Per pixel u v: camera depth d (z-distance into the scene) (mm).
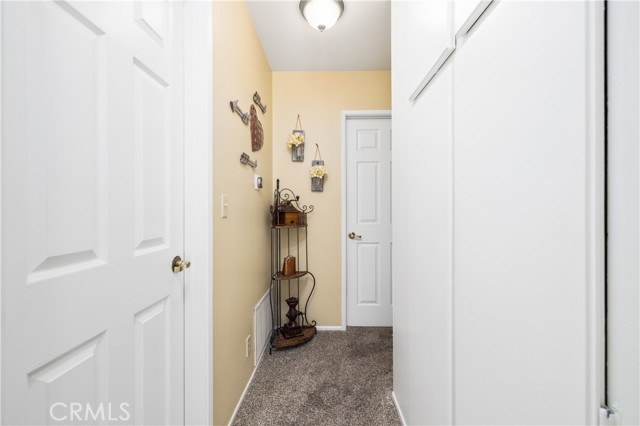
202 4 1080
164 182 947
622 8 366
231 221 1399
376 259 2547
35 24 524
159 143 915
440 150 864
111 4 699
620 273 372
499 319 587
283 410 1449
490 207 616
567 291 424
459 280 758
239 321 1516
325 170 2465
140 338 828
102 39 674
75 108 606
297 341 2119
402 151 1285
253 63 1852
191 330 1082
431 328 936
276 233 2469
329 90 2504
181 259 1047
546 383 464
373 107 2494
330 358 1965
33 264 524
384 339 2270
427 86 978
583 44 392
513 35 535
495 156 597
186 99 1072
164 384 947
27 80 512
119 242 734
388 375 1751
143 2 824
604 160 381
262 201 2090
